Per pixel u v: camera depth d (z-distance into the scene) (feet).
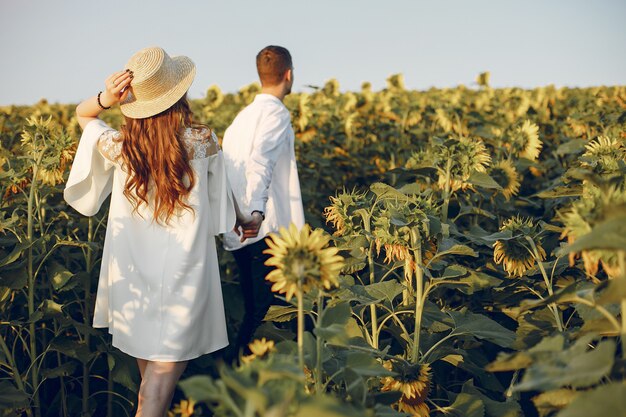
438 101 29.17
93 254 11.67
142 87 8.52
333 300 8.48
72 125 24.38
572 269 10.58
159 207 8.54
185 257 8.63
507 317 12.07
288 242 5.60
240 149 11.69
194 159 8.77
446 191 11.69
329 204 19.31
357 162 22.16
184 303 8.61
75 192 9.24
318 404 3.96
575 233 5.39
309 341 6.51
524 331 8.74
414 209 8.97
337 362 7.14
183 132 8.73
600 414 4.11
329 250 5.57
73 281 10.60
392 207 9.14
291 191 12.11
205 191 8.89
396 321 9.71
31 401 9.94
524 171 18.67
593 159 10.47
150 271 8.65
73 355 10.07
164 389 8.56
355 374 6.40
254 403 3.92
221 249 15.28
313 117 22.72
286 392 4.22
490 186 11.34
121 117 31.73
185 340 8.59
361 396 6.19
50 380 11.73
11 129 24.30
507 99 30.30
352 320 8.93
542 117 25.44
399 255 9.02
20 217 12.17
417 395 8.01
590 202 5.40
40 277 11.68
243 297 13.70
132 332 8.70
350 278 9.45
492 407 8.53
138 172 8.54
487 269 11.25
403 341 9.53
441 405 10.28
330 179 21.27
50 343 9.95
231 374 4.07
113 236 8.93
